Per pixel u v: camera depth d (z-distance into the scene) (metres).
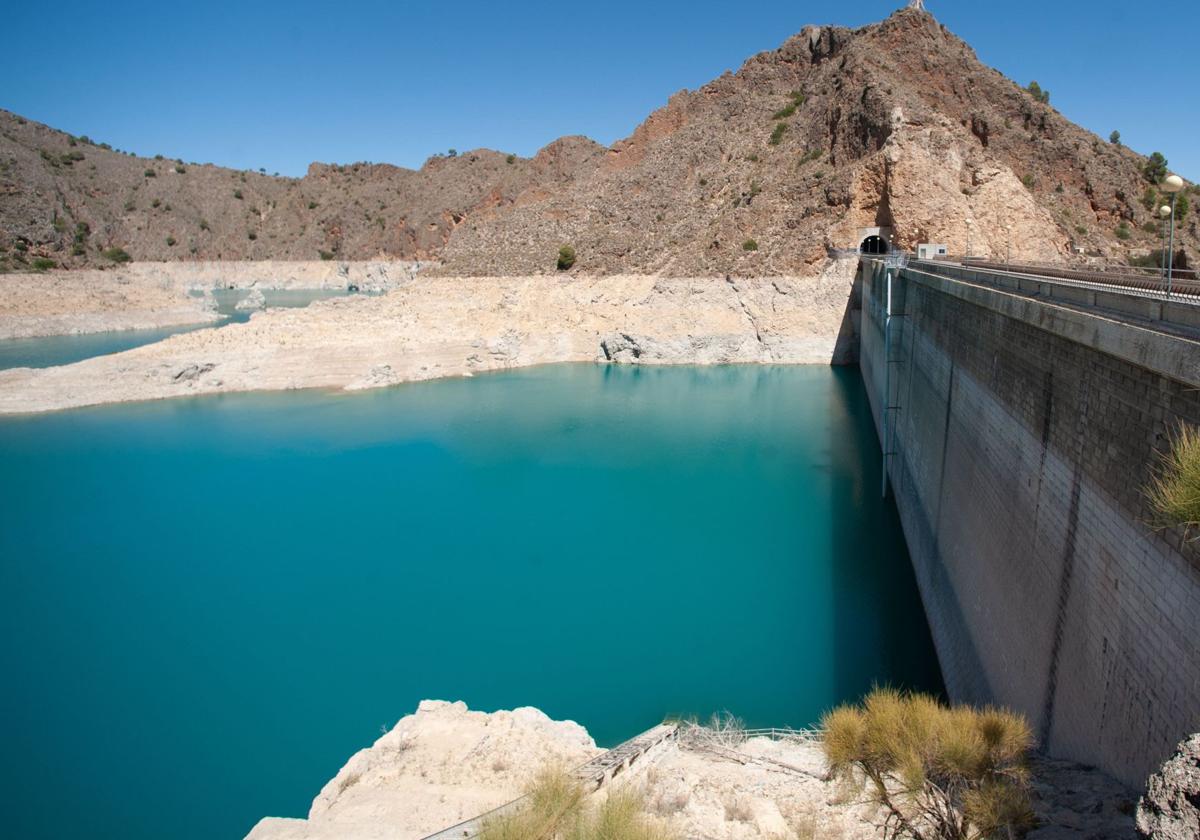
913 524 34.62
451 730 19.66
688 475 49.12
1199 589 10.25
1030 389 18.45
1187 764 6.87
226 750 24.02
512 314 96.38
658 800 15.12
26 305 118.38
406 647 29.42
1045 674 15.95
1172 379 11.38
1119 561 12.88
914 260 56.06
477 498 45.81
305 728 24.94
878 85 86.06
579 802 9.62
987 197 74.81
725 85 123.81
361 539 40.06
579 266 103.06
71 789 22.48
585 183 124.06
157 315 129.50
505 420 64.19
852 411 64.44
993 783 9.82
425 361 83.44
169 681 27.75
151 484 49.22
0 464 53.50
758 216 94.50
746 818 14.34
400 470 51.25
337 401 71.81
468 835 12.84
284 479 49.81
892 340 48.34
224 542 40.03
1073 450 15.43
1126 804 11.37
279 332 82.38
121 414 67.19
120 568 37.22
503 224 118.94
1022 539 18.25
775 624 30.08
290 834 15.46
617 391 75.19
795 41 118.38
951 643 24.36
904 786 10.10
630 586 33.91
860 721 10.62
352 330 84.88
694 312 90.94
